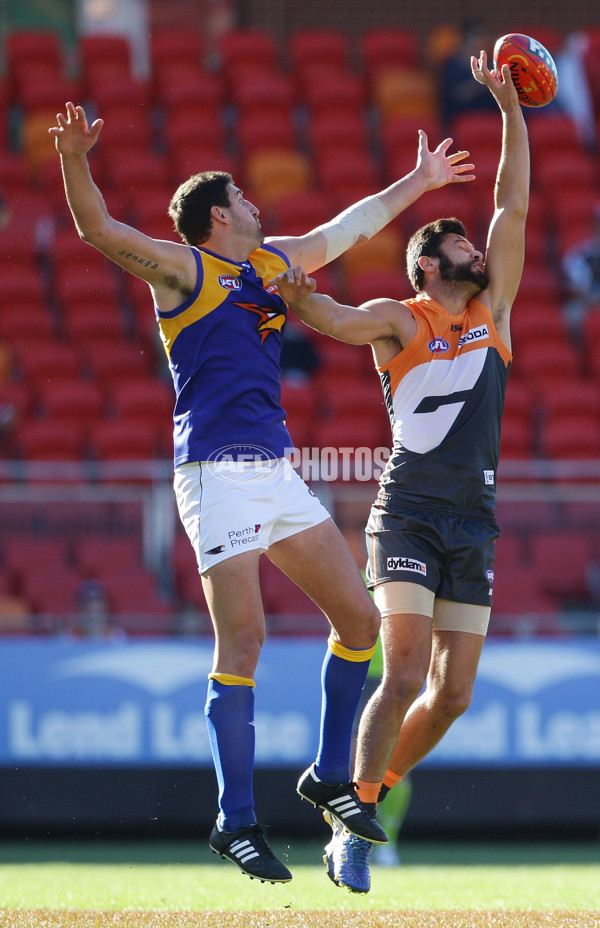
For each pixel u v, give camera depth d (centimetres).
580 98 5856
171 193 5294
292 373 4294
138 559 3083
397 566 1486
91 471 3056
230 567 1295
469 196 5322
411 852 2842
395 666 1466
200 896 1786
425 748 1573
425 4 6512
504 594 3081
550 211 5328
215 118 5806
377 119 5969
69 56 6469
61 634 2989
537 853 2825
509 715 3003
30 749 2942
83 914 1386
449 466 1498
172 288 1336
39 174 5338
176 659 3000
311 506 1365
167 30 6550
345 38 6512
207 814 2948
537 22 6444
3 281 4803
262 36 6225
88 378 4431
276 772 2969
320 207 5066
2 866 2462
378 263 5009
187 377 1345
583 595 3116
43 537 3048
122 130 5612
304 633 3047
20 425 3984
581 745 2995
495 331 1542
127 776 2948
